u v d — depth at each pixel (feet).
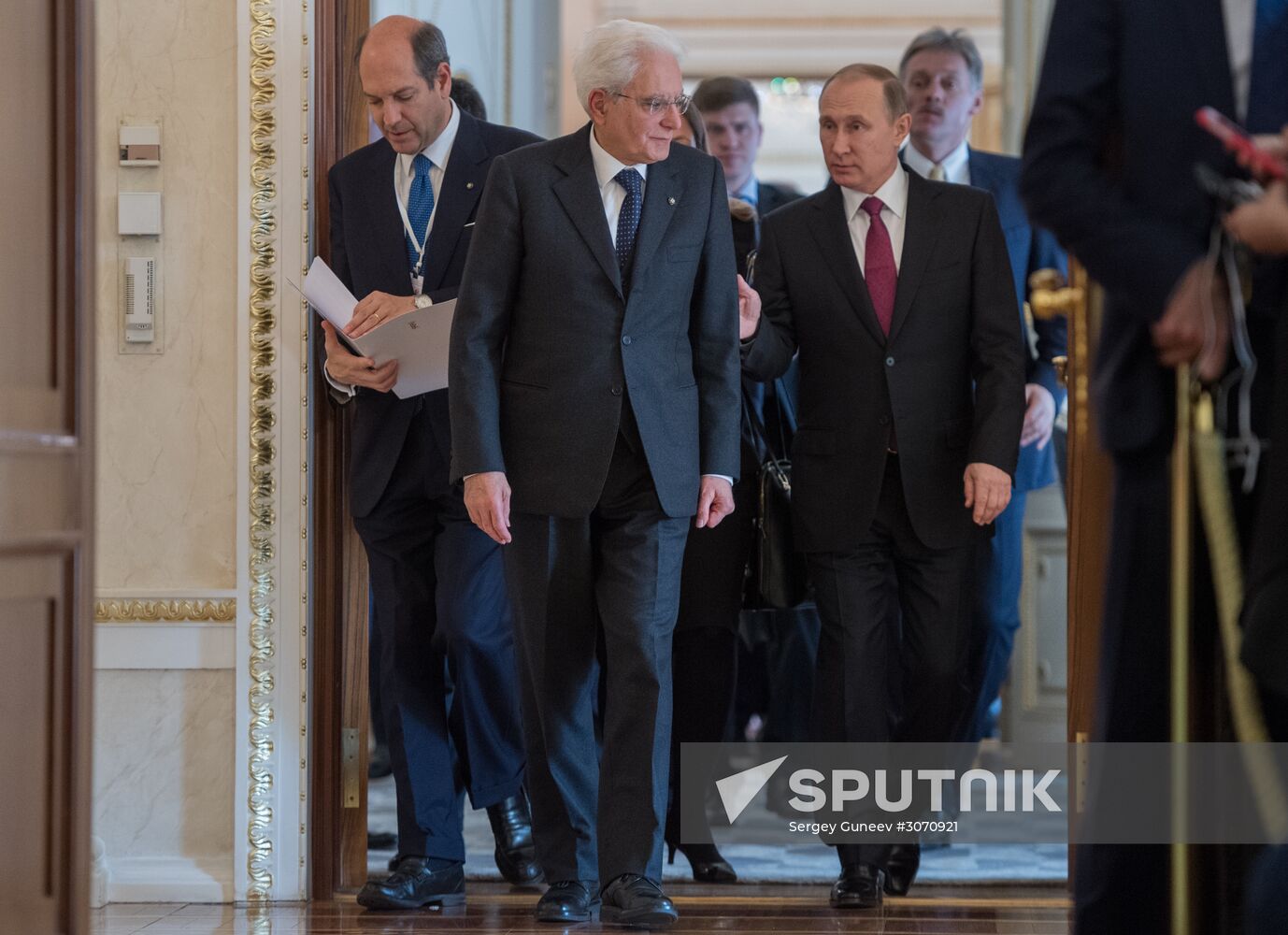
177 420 24.38
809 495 23.20
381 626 23.67
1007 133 35.40
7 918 14.08
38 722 14.71
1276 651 11.16
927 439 22.84
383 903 22.82
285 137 24.20
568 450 20.53
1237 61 12.42
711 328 21.45
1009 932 21.04
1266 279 12.01
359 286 23.79
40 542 14.56
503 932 20.89
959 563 23.06
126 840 24.20
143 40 24.38
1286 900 11.18
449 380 20.81
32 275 14.60
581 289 20.68
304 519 24.11
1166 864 12.65
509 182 20.93
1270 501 11.45
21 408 14.35
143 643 24.14
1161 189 12.34
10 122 14.16
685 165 21.48
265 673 24.06
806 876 25.50
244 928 21.70
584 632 21.26
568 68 58.54
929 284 23.04
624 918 20.35
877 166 23.27
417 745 23.38
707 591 24.06
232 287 24.29
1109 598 12.76
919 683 23.25
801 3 59.88
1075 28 12.75
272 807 23.95
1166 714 12.53
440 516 23.76
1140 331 12.47
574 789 21.48
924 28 59.98
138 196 24.29
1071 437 18.22
